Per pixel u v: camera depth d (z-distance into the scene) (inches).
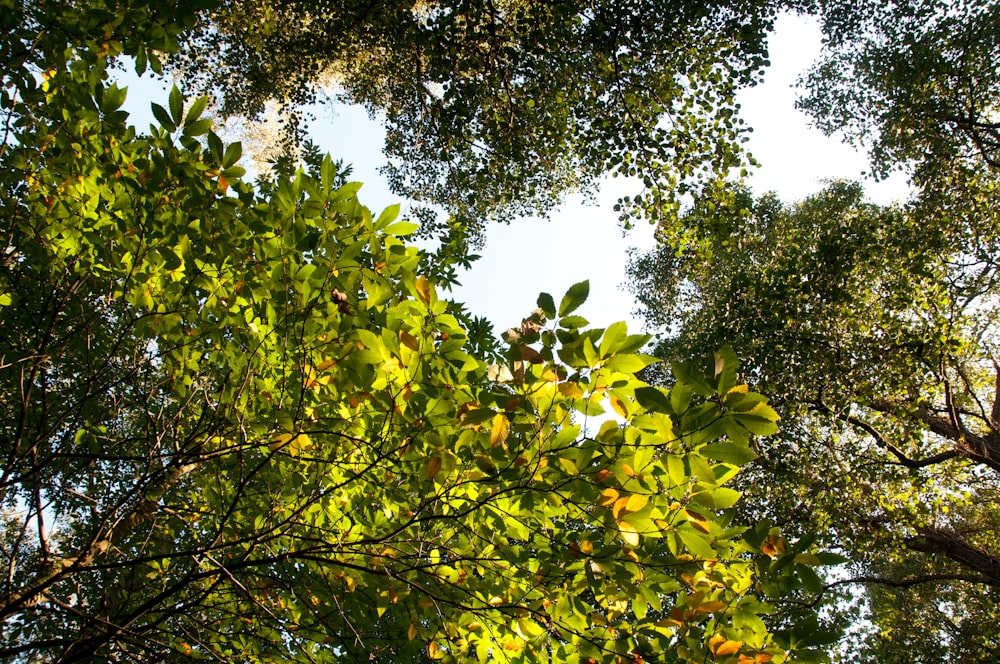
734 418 76.0
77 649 109.4
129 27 109.0
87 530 174.2
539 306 86.3
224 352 128.8
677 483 84.4
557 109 351.9
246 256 117.3
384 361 94.0
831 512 364.2
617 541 93.4
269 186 179.2
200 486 156.9
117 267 122.7
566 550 108.3
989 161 400.2
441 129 373.7
